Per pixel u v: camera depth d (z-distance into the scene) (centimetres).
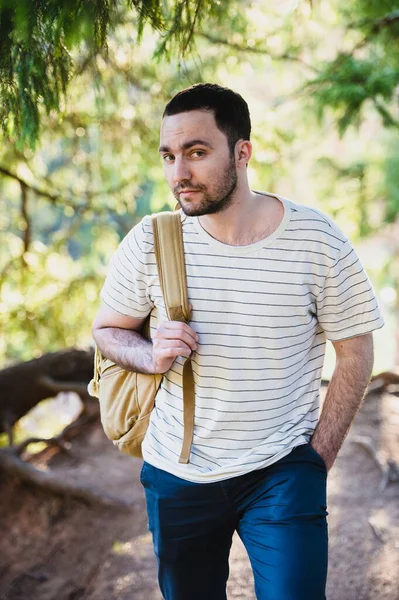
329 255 190
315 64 584
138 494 412
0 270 662
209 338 192
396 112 671
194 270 192
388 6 484
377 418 484
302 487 192
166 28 248
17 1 196
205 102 181
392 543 329
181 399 202
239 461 196
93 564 354
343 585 302
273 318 190
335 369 206
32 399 502
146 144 573
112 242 670
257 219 191
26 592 340
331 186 765
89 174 615
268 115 582
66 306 641
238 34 511
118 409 212
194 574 210
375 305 199
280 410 197
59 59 246
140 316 209
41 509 406
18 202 695
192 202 184
